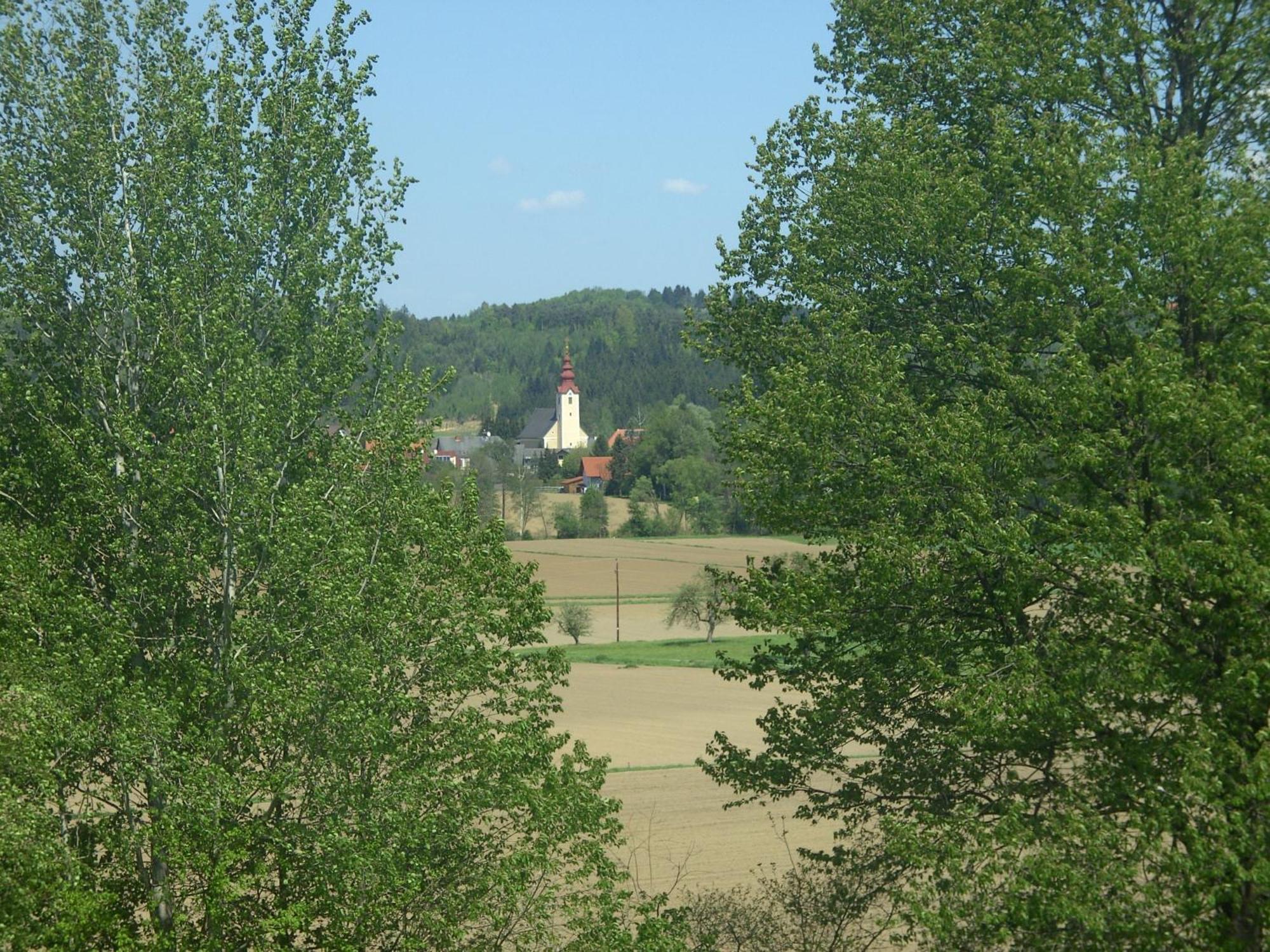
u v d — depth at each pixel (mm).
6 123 37688
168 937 29969
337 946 30078
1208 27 34906
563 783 32406
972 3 41781
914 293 39156
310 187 39406
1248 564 24469
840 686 35875
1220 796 24734
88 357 36844
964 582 32344
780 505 35188
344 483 34062
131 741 30141
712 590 155750
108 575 34500
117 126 38281
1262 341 27641
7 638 31141
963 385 37656
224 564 33562
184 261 37156
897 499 32688
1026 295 33844
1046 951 26469
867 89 45094
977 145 42062
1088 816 26781
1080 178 32125
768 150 45094
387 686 31469
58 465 35406
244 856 29812
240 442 32969
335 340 37312
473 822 33469
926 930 31375
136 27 39094
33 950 28625
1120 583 28109
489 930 33062
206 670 31906
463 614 32312
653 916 34594
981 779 33531
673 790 72125
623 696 116000
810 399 34188
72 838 31734
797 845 57812
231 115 38719
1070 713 26828
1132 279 31031
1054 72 36625
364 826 29734
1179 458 28203
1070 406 28969
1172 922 25016
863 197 40125
